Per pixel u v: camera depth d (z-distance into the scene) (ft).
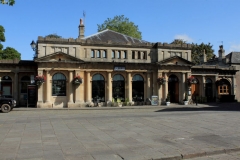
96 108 97.35
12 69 105.81
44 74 102.12
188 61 117.50
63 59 102.68
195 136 37.14
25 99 108.27
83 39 107.86
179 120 54.44
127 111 85.25
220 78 136.15
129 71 112.37
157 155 26.86
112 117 61.77
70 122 52.60
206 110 85.20
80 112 82.43
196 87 129.39
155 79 116.16
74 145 31.68
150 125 47.73
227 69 135.85
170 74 118.32
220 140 34.27
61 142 33.40
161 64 114.21
